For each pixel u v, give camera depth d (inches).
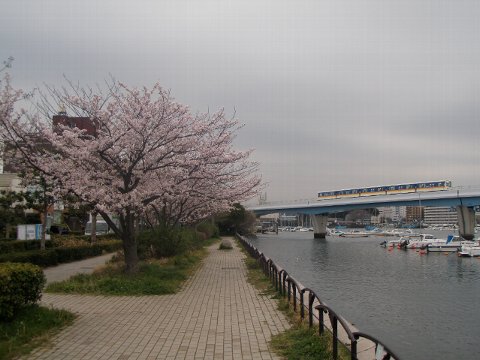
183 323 370.3
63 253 906.7
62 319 356.2
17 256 727.1
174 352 287.0
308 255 2010.3
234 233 3250.5
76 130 548.7
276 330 347.9
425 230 5526.6
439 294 964.0
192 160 612.1
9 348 275.6
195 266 858.8
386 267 1537.9
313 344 290.8
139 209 593.6
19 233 1019.3
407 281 1183.6
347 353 287.7
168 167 633.0
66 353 278.7
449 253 2165.4
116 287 522.9
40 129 519.8
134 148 579.2
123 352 284.7
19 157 556.1
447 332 626.5
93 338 315.9
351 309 776.3
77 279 571.2
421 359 512.7
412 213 7465.6
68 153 536.1
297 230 6264.8
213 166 722.8
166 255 833.5
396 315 732.0
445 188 2610.7
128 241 606.2
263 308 437.7
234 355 282.2
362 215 7263.8
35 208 900.6
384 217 7509.8
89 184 550.6
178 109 582.9
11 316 315.0
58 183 554.6
